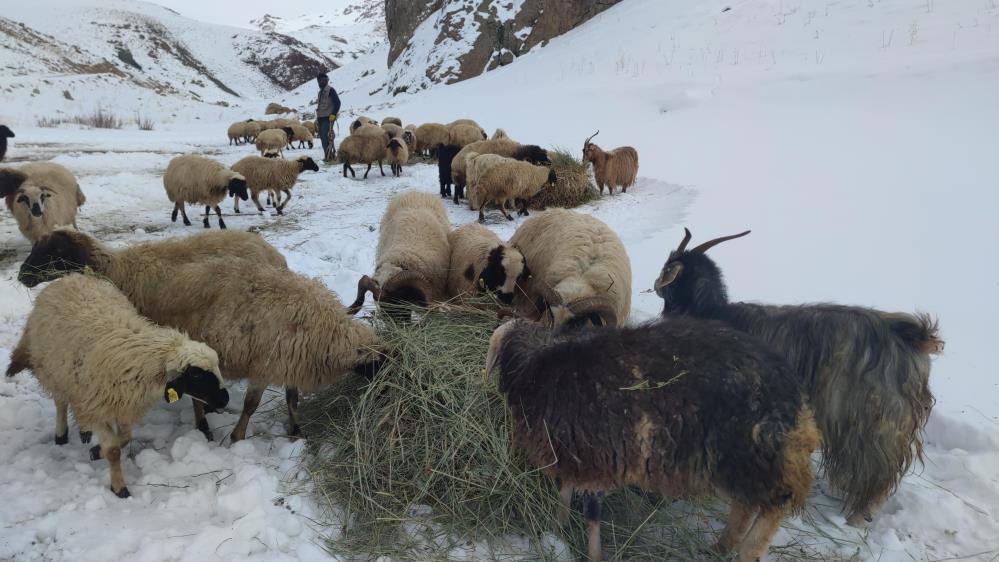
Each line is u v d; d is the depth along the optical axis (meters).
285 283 4.46
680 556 3.50
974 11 17.69
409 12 41.81
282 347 4.29
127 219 10.53
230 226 10.18
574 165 11.80
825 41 19.34
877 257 6.74
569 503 3.72
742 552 3.26
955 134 10.58
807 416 3.09
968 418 4.22
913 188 8.59
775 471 3.04
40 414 4.64
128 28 78.25
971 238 6.85
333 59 116.62
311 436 4.50
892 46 17.20
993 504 3.70
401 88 36.16
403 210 6.95
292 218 10.81
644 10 29.56
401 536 3.60
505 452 3.85
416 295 5.35
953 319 5.38
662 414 3.07
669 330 3.31
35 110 35.94
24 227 8.27
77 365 3.73
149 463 4.09
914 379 3.54
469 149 12.61
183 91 64.19
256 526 3.48
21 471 3.98
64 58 51.81
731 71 19.19
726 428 3.04
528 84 26.20
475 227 6.74
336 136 25.25
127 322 3.97
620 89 20.66
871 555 3.47
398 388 4.30
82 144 21.39
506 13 33.94
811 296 6.02
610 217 10.01
